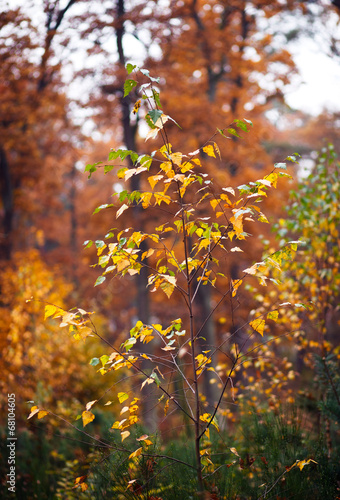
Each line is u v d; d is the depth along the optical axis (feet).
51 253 69.67
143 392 25.38
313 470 12.03
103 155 74.74
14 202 53.47
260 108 54.34
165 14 42.11
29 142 50.42
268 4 45.29
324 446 13.30
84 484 11.21
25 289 27.96
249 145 49.03
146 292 46.57
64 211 79.25
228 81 56.29
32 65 42.75
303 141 93.45
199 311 47.42
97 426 21.02
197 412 10.21
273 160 73.51
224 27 51.37
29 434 19.26
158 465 11.98
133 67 9.31
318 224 17.16
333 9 38.86
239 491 11.62
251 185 9.60
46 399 24.68
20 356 26.16
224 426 15.52
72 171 75.87
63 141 53.52
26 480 16.63
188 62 47.55
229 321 45.03
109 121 46.88
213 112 44.62
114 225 43.47
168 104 42.78
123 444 12.65
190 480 11.47
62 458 17.12
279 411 14.34
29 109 45.65
